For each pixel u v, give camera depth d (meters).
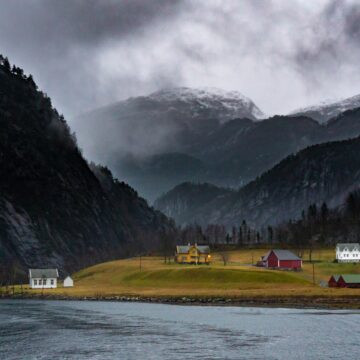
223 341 141.62
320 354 125.44
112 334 153.38
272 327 163.00
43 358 123.00
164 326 167.50
